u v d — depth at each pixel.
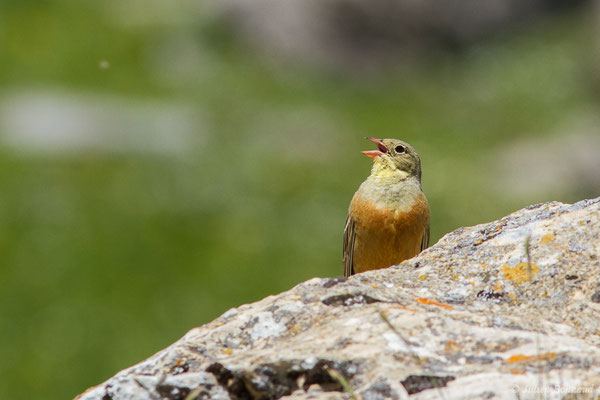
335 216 17.72
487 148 21.36
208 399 3.77
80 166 18.50
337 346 3.85
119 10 26.70
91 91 23.00
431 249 5.02
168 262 15.86
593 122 21.61
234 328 4.25
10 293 14.65
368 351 3.76
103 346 13.73
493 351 3.75
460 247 4.95
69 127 20.31
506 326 4.03
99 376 13.23
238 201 17.97
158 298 14.90
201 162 19.11
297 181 18.78
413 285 4.61
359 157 20.31
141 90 23.25
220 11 25.73
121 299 14.73
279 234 16.97
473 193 18.92
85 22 25.97
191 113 22.05
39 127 20.17
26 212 16.78
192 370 3.99
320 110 22.88
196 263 15.93
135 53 24.81
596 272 4.48
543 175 19.39
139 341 13.90
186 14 26.12
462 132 22.16
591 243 4.69
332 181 18.94
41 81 23.25
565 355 3.64
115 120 21.05
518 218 5.21
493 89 23.91
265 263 16.14
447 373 3.58
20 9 26.53
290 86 23.81
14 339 13.76
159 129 20.70
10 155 18.66
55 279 15.06
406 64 25.20
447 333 3.88
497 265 4.66
